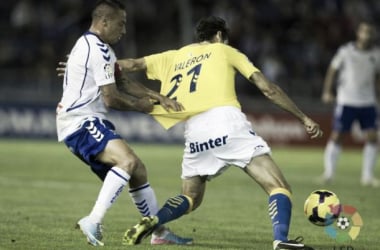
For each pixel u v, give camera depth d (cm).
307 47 8669
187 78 2298
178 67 2338
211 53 2297
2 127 7306
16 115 7331
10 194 3666
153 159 6028
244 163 2191
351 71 4684
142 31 8488
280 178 2170
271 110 7769
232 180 4706
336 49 8894
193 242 2425
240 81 7919
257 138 2211
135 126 7456
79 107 2275
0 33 8144
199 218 3019
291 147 7800
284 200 2130
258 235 2620
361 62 4684
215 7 8444
